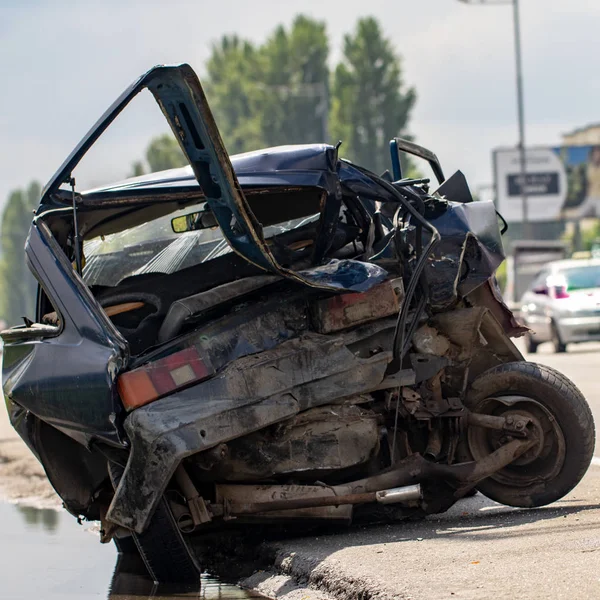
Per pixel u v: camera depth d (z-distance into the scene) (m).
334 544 6.75
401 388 7.39
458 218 7.77
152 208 7.67
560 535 6.36
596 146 81.38
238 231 6.68
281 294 7.11
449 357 7.79
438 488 7.36
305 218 7.79
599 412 13.33
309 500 6.80
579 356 24.27
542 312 26.58
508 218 81.50
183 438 6.29
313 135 101.12
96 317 6.68
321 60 101.31
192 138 6.31
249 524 7.26
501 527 6.93
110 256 7.91
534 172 81.56
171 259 7.77
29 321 7.69
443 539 6.57
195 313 6.86
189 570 6.66
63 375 6.64
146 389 6.39
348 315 7.05
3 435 15.57
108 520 6.40
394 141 9.52
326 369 6.93
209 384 6.52
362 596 5.52
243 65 105.81
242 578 6.75
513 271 52.56
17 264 154.25
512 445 7.33
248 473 6.85
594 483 8.51
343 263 7.23
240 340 6.77
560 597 4.98
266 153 7.45
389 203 8.17
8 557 7.98
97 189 7.27
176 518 6.61
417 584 5.41
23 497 10.89
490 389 7.62
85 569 7.49
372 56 96.12
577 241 92.75
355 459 7.05
